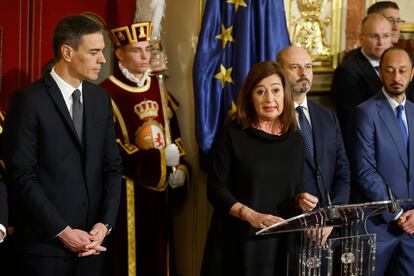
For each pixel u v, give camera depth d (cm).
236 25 723
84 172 553
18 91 549
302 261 533
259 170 586
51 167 542
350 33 820
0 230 502
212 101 721
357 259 534
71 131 548
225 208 583
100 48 552
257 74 598
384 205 519
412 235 682
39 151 542
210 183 601
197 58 719
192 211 769
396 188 673
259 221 561
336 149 650
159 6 727
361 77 753
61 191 543
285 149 596
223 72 724
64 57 549
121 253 692
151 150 683
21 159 534
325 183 634
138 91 707
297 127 613
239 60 719
